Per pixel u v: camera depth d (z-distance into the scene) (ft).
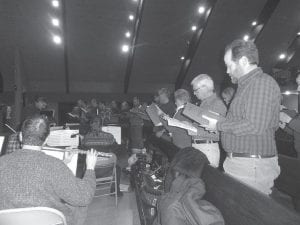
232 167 6.03
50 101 38.27
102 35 31.63
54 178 5.33
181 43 33.35
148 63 36.50
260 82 5.36
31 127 5.49
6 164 5.27
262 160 5.67
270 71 36.24
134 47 33.53
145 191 9.78
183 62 36.76
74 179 5.64
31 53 33.12
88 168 6.61
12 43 31.37
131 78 39.40
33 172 5.23
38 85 38.29
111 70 37.70
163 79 39.99
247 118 5.33
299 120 8.21
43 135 5.59
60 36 30.91
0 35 30.30
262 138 5.63
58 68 36.19
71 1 27.30
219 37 31.96
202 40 32.30
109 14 29.14
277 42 32.83
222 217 6.10
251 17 29.96
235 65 5.80
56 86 38.75
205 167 7.29
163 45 33.47
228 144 6.07
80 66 36.45
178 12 29.12
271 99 5.30
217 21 30.09
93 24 30.12
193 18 30.07
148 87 40.81
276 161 5.90
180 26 30.89
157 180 10.34
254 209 4.94
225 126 5.70
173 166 7.54
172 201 6.45
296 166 8.04
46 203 5.29
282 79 31.63
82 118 21.95
